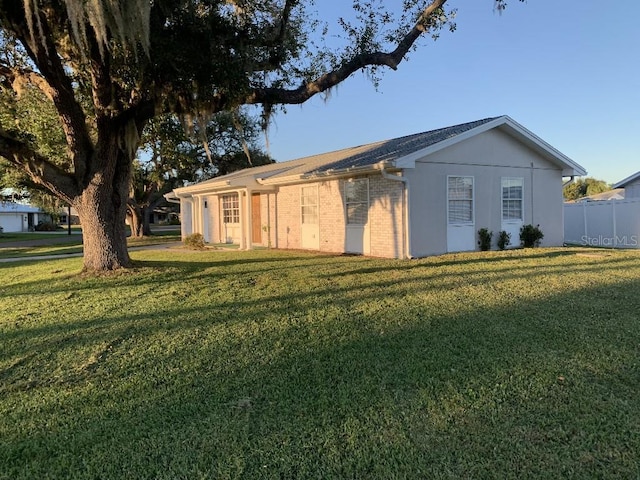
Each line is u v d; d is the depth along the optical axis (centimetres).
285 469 262
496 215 1386
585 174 1541
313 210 1555
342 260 1206
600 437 288
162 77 827
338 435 298
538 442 284
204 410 339
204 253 1548
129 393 374
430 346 467
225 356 453
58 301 735
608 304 626
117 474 263
